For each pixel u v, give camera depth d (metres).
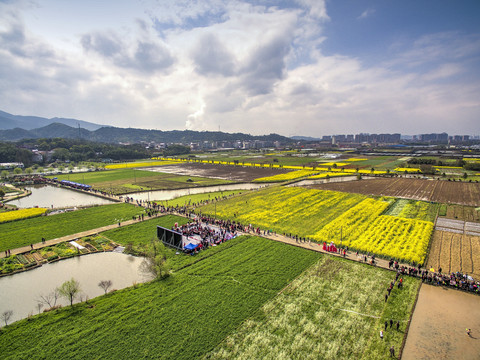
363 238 75.94
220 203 115.62
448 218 95.00
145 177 192.25
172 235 71.00
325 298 49.47
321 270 58.97
